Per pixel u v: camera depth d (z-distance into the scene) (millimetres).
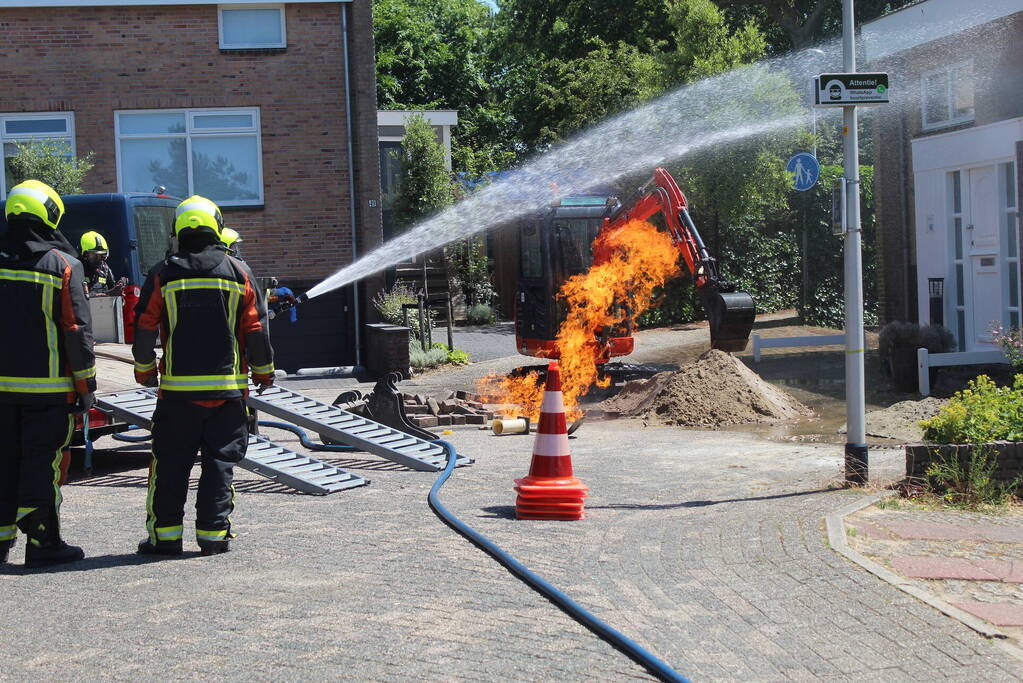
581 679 4152
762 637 4684
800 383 15805
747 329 13922
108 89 19391
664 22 33062
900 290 19719
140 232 14625
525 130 35750
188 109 19625
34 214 6156
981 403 8133
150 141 19609
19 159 17766
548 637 4648
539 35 36406
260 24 19766
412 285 22938
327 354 20109
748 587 5418
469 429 12586
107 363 11547
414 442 9883
